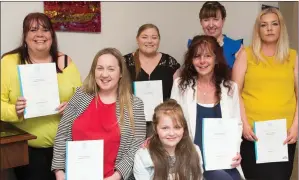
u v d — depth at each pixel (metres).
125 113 1.84
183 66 2.15
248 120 2.22
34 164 2.08
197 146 1.92
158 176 1.75
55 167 1.81
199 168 1.82
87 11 2.69
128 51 3.01
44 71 1.94
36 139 2.05
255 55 2.18
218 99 2.03
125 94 1.88
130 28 2.99
